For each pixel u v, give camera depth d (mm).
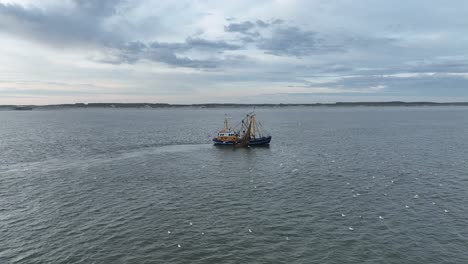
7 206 51625
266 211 49219
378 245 38406
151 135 153750
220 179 68438
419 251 37000
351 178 67312
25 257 36250
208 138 142375
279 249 37719
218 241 39719
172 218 46750
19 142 125625
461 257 35656
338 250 37344
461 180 64688
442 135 144500
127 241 39781
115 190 60250
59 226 44156
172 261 35281
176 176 71125
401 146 111500
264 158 92688
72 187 62031
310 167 78688
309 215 47469
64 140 132250
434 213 47719
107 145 117938
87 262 35156
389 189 59344
